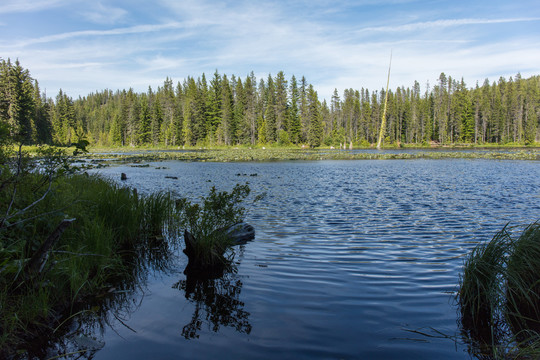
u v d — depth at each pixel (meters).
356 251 6.96
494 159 37.34
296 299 4.76
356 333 3.87
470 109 96.12
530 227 5.35
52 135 85.31
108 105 141.12
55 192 6.09
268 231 8.65
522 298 4.61
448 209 11.34
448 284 5.24
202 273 5.88
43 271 4.64
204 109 91.88
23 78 63.38
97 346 3.63
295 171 26.31
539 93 101.88
